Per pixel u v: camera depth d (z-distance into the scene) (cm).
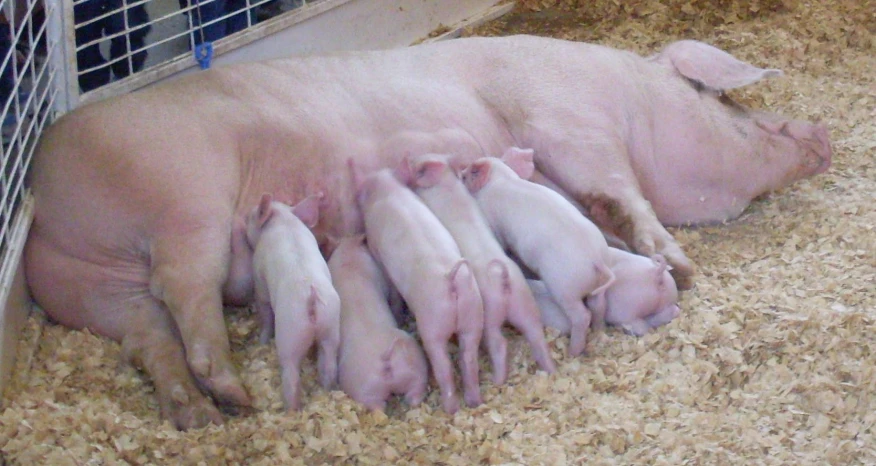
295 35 464
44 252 314
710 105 389
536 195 320
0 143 292
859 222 378
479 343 308
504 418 291
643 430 287
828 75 493
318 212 330
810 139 395
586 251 305
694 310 329
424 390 298
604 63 378
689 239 379
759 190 396
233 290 325
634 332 320
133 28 386
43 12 350
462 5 559
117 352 315
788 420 289
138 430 279
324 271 299
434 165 329
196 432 283
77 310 318
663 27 546
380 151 344
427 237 303
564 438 285
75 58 363
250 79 338
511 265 306
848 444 279
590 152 360
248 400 292
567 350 315
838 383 299
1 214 291
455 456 279
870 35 519
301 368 307
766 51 507
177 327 310
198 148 313
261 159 328
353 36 496
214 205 308
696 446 279
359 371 290
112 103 318
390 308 329
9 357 296
